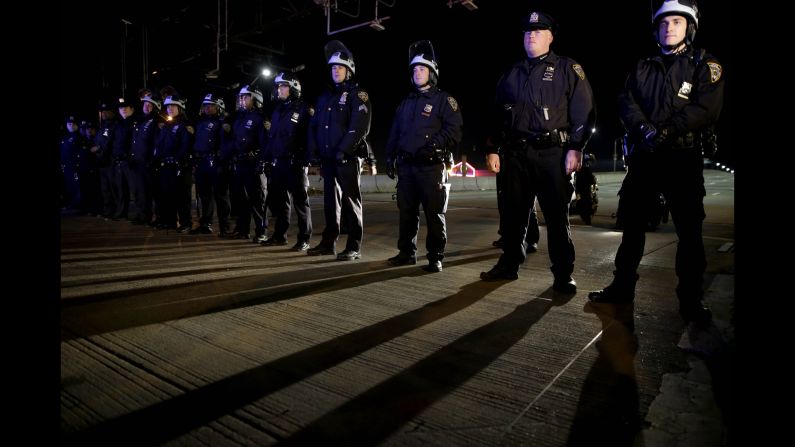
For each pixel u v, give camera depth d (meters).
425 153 4.27
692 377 2.15
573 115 3.49
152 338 2.68
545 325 2.89
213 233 7.23
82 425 1.78
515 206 3.89
